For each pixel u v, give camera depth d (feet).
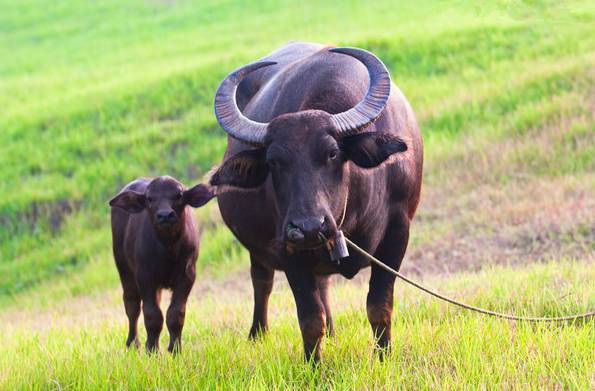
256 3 281.95
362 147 39.60
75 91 193.77
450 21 168.35
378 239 45.50
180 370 45.19
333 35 190.60
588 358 41.93
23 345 61.52
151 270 56.34
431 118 135.74
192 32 254.27
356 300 64.08
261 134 39.55
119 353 52.95
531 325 49.49
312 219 36.63
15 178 149.38
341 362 44.86
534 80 136.67
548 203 96.99
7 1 360.48
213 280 98.89
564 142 114.62
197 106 163.43
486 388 39.50
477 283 63.67
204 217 117.39
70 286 111.34
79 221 132.57
